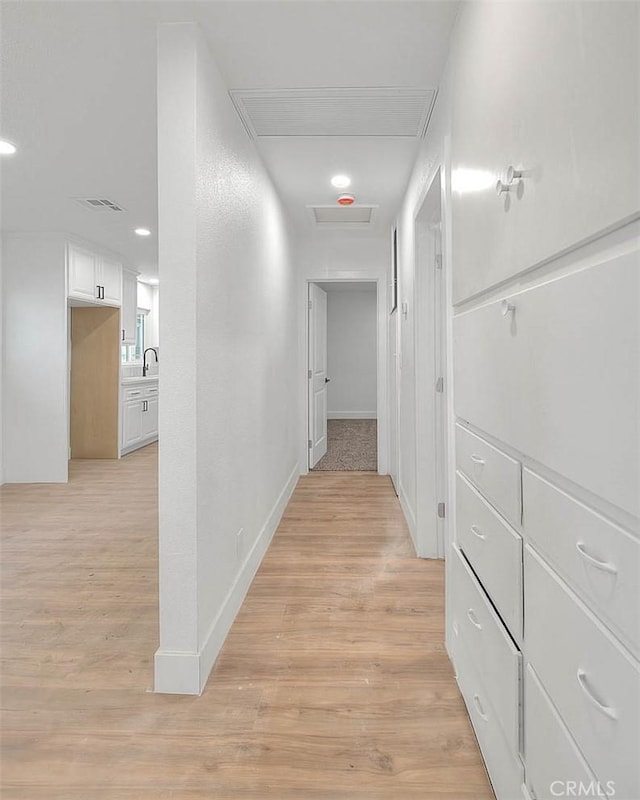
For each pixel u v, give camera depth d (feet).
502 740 4.49
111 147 10.49
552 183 3.39
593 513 2.88
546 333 3.47
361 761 5.21
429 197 9.38
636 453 2.41
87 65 7.45
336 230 17.11
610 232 2.73
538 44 3.60
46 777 5.05
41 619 8.30
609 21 2.64
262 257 10.93
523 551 4.03
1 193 13.44
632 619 2.48
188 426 6.40
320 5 6.10
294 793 4.83
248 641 7.57
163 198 6.34
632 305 2.44
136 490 17.08
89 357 22.45
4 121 9.31
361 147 10.21
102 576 10.03
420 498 10.89
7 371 17.97
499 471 4.58
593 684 2.87
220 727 5.74
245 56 7.08
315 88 7.88
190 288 6.36
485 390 4.98
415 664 6.94
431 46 6.91
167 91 6.32
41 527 13.16
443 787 4.88
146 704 6.15
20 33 6.67
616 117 2.59
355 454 22.54
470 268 5.62
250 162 9.70
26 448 18.10
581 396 2.97
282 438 14.05
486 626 4.96
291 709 6.03
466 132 5.82
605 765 2.72
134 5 6.07
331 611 8.47
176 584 6.43
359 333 35.04
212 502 7.13
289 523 13.19
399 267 14.44
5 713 6.01
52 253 17.72
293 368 16.67
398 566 10.39
